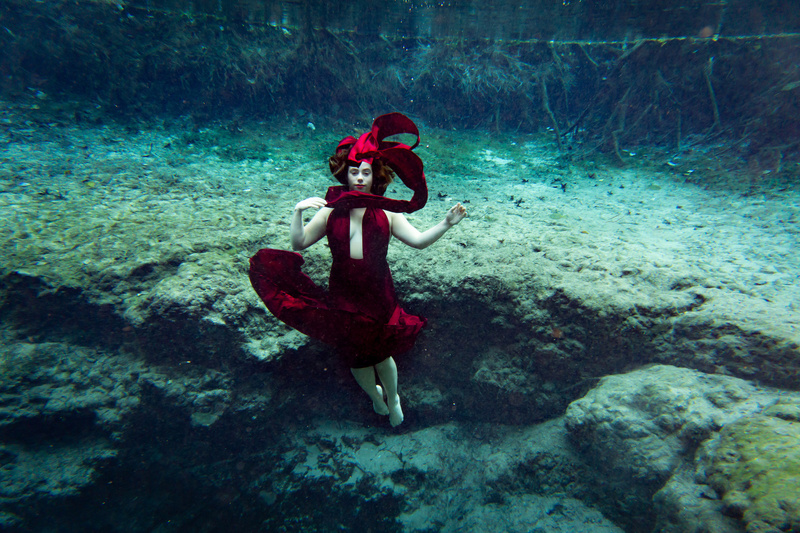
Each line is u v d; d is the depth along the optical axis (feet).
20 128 21.35
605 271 12.41
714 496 7.23
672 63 26.48
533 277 12.28
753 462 6.95
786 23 23.04
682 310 10.87
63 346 12.48
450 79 30.17
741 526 6.37
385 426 14.25
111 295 12.07
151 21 26.45
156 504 13.91
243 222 14.90
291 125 27.07
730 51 24.91
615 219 17.58
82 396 12.25
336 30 29.84
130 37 25.94
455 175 23.26
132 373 12.37
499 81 29.96
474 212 17.94
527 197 20.43
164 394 12.19
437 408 13.84
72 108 23.73
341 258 8.75
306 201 8.40
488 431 13.34
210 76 26.50
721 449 7.68
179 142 23.41
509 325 12.30
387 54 30.96
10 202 14.83
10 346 12.01
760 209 17.88
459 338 13.08
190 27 27.04
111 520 13.41
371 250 8.73
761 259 13.55
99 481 12.82
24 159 18.76
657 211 18.53
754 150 22.82
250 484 13.91
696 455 8.27
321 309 8.89
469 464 12.91
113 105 24.89
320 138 26.30
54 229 13.50
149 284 12.26
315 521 13.50
